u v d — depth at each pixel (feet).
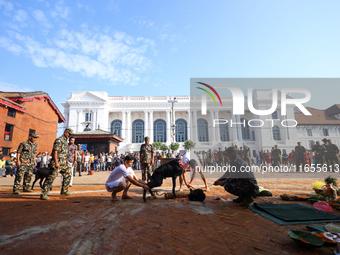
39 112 80.64
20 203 15.19
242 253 6.88
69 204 14.75
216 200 15.81
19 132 69.26
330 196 13.88
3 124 62.75
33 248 7.45
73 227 9.68
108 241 8.01
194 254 6.85
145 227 9.56
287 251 6.99
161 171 15.80
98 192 21.25
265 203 13.67
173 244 7.66
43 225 9.98
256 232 8.77
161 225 9.82
